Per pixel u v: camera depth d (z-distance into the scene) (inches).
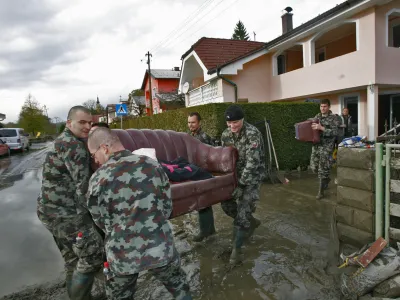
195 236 159.8
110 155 81.6
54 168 97.0
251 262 130.6
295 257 132.5
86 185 96.3
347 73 405.7
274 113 300.4
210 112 288.7
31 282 124.7
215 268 127.9
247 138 135.6
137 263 73.5
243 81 537.6
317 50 561.9
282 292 107.3
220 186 127.4
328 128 207.9
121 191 75.9
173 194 107.6
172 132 160.9
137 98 1569.9
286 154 308.0
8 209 238.8
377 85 378.3
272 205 209.2
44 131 1929.1
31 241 169.3
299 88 489.7
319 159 216.2
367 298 93.0
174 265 81.3
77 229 99.7
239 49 612.1
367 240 113.7
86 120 97.2
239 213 132.6
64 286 120.8
